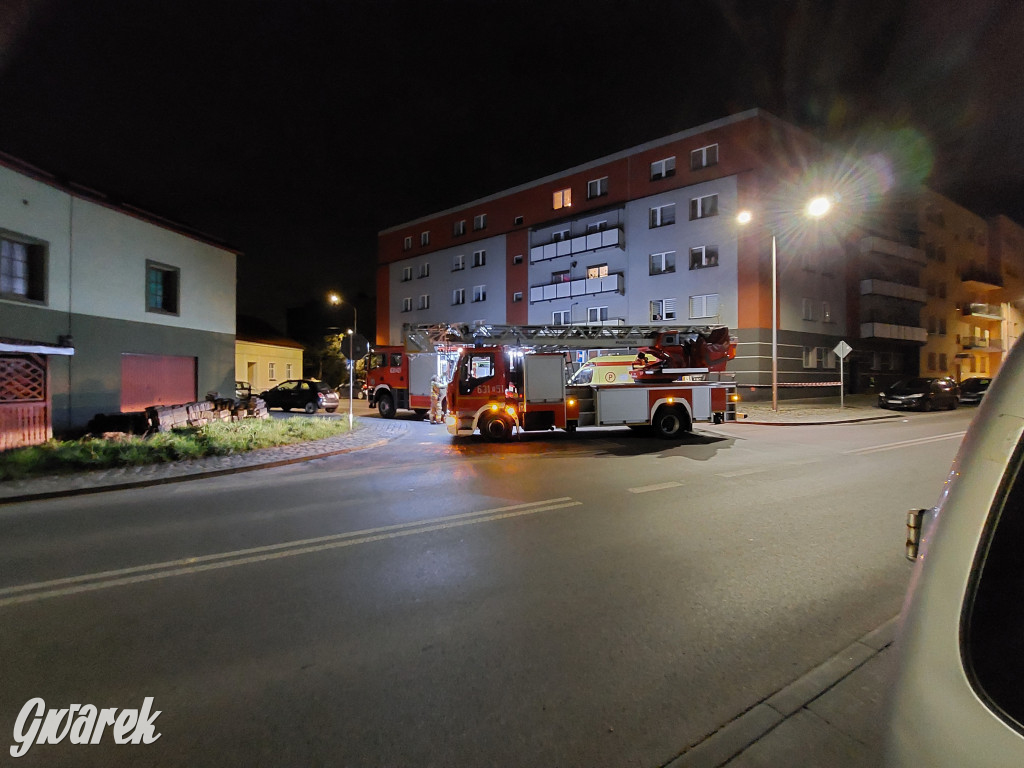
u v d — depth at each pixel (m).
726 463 9.84
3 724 2.63
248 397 19.72
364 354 16.36
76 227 13.19
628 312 30.36
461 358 12.77
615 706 2.73
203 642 3.42
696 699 2.79
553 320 33.97
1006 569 1.12
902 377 34.34
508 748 2.42
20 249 12.12
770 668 3.08
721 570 4.59
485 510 6.61
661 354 13.48
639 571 4.57
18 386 10.99
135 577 4.51
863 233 31.00
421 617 3.75
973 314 39.34
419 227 42.66
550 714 2.67
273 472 9.59
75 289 13.15
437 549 5.18
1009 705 1.02
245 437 12.37
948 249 38.66
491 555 5.00
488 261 37.81
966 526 1.21
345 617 3.76
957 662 1.12
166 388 15.98
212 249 17.69
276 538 5.56
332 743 2.46
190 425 14.49
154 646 3.37
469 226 39.22
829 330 29.06
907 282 34.78
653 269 29.36
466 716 2.66
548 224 34.06
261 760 2.36
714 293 26.84
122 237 14.44
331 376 45.41
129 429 12.72
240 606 3.95
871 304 31.84
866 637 3.39
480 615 3.77
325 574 4.56
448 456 11.15
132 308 14.73
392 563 4.81
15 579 4.49
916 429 15.52
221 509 6.84
